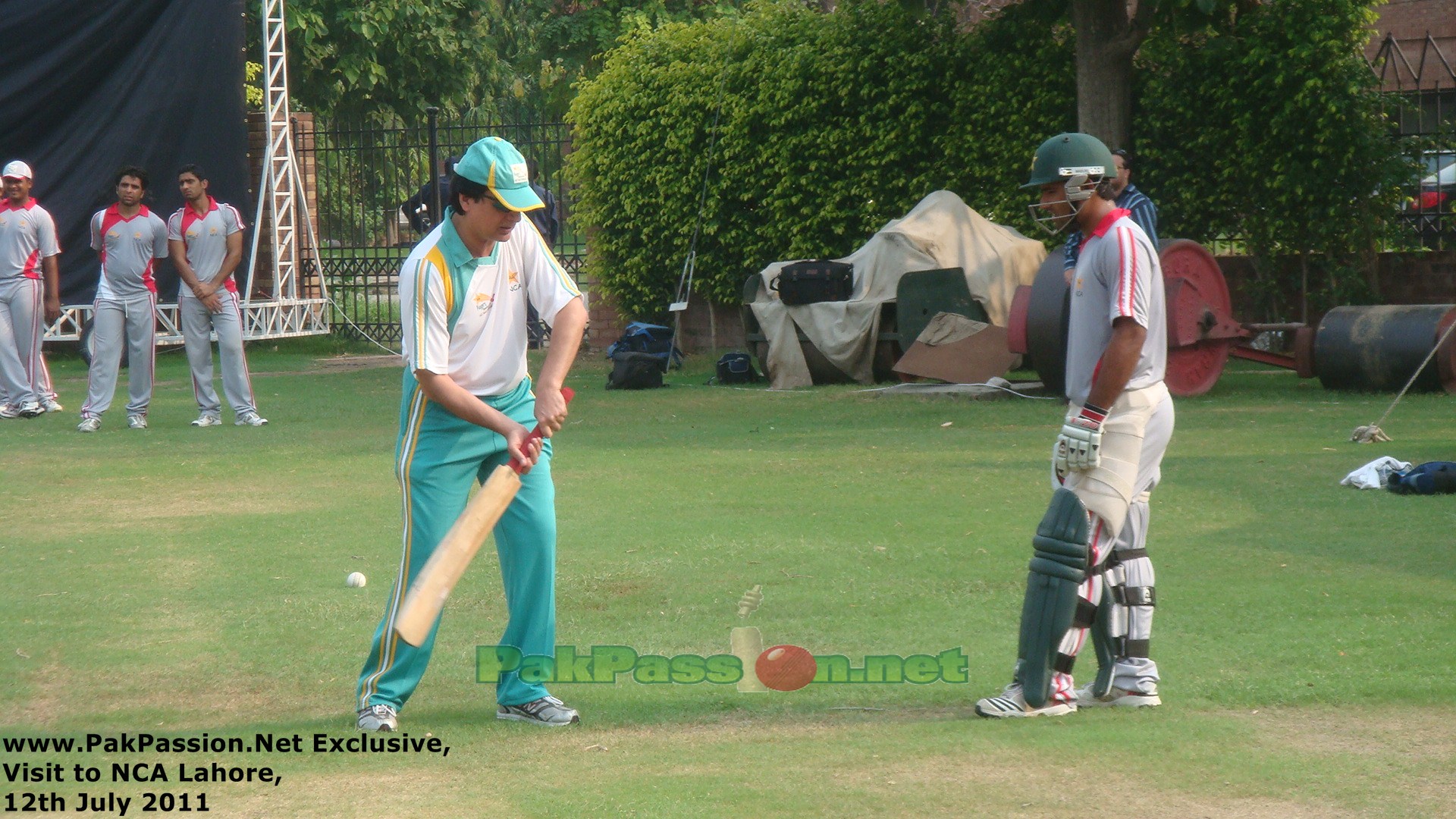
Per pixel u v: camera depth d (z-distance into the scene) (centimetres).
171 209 7219
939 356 5294
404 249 8025
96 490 3300
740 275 6919
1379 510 2736
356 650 1942
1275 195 5888
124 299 4456
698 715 1636
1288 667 1752
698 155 6850
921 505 2928
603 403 5094
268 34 7475
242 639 2002
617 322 7362
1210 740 1483
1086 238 1634
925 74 6391
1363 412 4284
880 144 6431
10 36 6931
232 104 7262
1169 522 2677
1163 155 6006
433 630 1617
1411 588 2134
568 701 1695
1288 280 6106
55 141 7056
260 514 2978
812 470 3416
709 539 2611
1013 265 5716
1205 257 4838
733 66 6744
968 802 1312
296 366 6950
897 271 5616
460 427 1619
